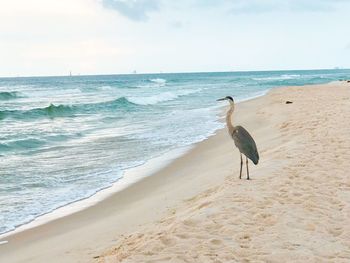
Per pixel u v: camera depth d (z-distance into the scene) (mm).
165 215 8664
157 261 5797
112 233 8125
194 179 11906
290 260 5805
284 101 33312
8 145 19109
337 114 19688
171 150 17328
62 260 6969
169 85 88188
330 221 7148
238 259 5816
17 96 53375
